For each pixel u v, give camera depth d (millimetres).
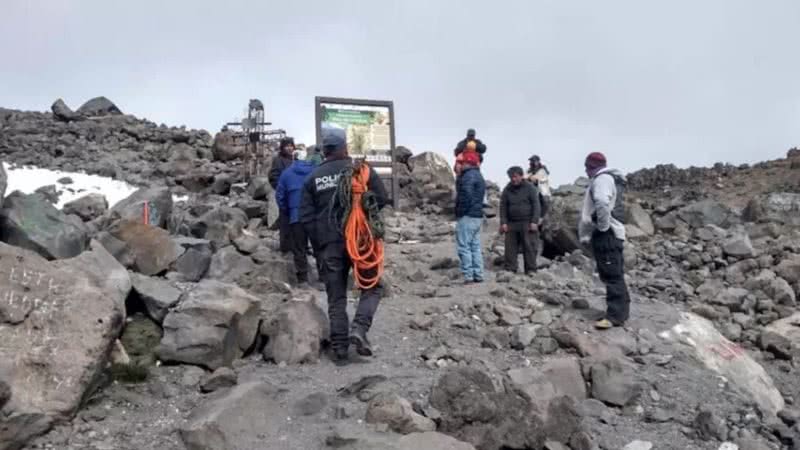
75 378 6156
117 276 7316
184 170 19797
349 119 16984
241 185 18953
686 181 26359
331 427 6160
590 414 7113
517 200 12250
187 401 6594
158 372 7000
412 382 6977
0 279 6418
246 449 5859
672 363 8414
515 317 8977
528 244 12227
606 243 8969
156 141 22906
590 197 9062
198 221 11859
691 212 16000
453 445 5758
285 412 6414
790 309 11297
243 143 22266
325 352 7785
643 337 8867
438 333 8578
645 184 26562
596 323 8969
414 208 19078
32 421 5789
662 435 6910
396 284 10758
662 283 11516
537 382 6613
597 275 12141
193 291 7711
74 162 19484
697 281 12273
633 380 7523
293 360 7500
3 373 5895
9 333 6230
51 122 23562
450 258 12477
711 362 8742
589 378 7613
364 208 7516
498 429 6223
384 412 6078
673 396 7676
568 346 8250
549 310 9422
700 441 6836
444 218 18484
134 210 12375
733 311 10977
